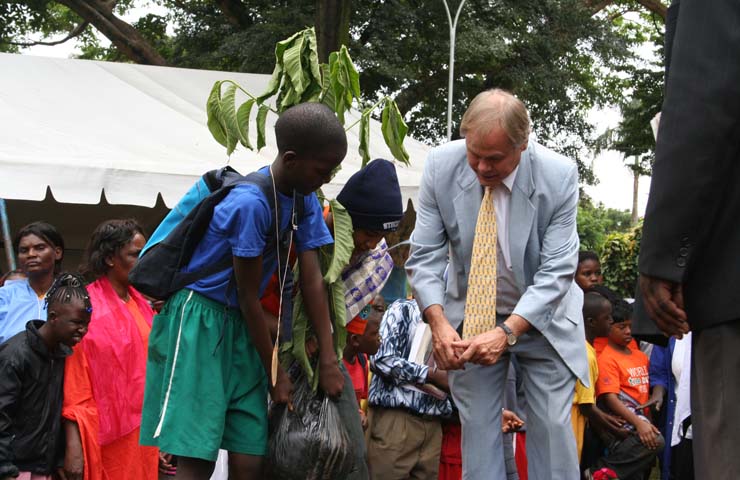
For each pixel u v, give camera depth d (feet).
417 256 13.38
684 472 21.02
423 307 13.10
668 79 8.05
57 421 14.88
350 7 59.16
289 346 11.55
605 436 21.31
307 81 12.41
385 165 12.84
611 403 21.31
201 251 11.05
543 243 12.84
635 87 78.33
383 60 64.39
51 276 18.25
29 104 30.94
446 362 12.59
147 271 11.09
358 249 13.06
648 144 79.82
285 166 10.91
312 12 63.93
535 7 71.05
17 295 17.88
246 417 11.22
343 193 12.81
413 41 68.49
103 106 32.35
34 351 14.62
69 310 14.61
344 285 12.85
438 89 75.05
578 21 71.36
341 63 12.53
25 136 28.45
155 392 11.37
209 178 11.61
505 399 16.01
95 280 16.87
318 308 11.60
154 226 39.19
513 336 12.34
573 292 13.67
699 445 8.16
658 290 8.09
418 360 18.13
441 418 18.31
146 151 29.76
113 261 16.78
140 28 78.02
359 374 18.75
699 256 8.04
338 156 10.89
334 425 11.46
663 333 8.64
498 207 12.82
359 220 12.69
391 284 30.63
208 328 10.94
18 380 14.38
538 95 74.13
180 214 11.59
